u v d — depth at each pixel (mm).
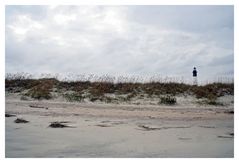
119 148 5457
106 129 7160
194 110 12359
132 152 5223
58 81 18812
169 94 16641
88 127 7324
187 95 16500
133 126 7707
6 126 7020
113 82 18672
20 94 15875
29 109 10383
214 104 14617
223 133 7074
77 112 10141
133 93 16625
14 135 6172
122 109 11828
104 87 17391
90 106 12602
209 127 7922
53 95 15812
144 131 7090
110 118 8992
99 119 8703
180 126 7965
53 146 5465
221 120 9391
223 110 12594
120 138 6242
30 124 7355
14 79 18453
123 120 8680
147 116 9781
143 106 13477
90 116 9250
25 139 5887
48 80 18469
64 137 6152
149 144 5805
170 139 6293
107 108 12031
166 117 9727
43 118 8414
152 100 15336
